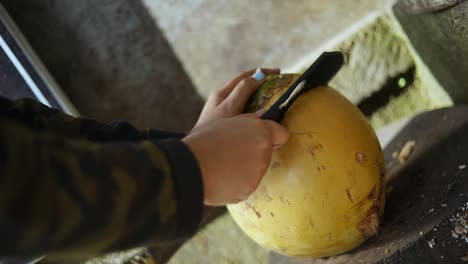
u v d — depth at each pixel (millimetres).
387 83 1705
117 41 1684
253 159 680
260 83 1093
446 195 1028
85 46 1684
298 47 1708
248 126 696
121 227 498
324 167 994
